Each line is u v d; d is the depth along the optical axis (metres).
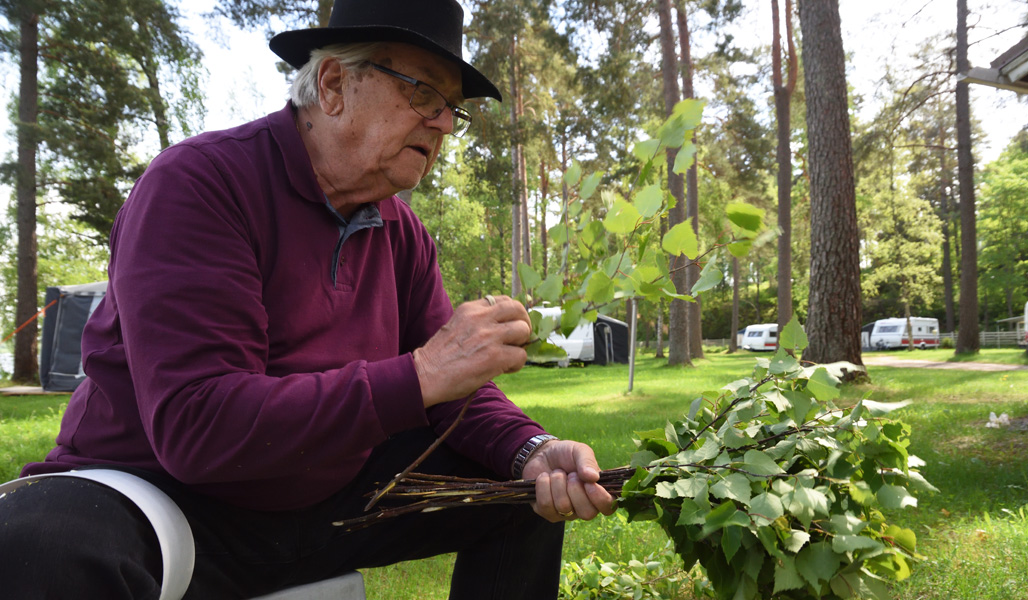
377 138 1.36
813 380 1.38
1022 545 2.52
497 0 18.50
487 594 1.54
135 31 15.52
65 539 0.98
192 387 1.08
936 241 34.06
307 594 1.38
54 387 13.08
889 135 18.61
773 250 32.44
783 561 1.23
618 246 1.11
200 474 1.08
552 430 6.65
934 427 5.90
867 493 1.30
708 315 60.50
